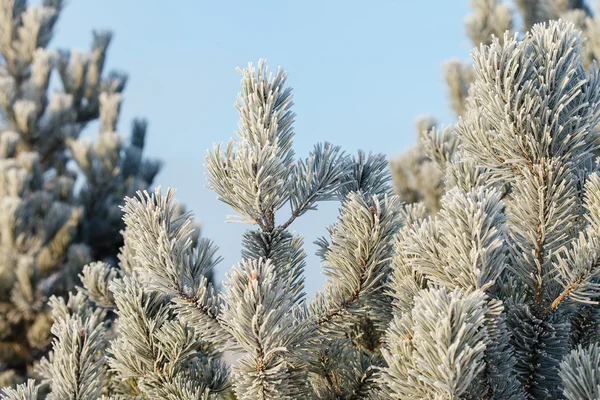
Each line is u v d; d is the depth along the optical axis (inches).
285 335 43.2
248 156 48.4
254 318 40.8
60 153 350.9
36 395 50.0
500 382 43.7
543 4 207.8
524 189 49.9
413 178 160.7
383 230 52.8
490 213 43.8
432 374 36.5
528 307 51.3
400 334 42.9
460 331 35.1
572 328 58.6
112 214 314.2
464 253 42.9
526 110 46.8
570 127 48.2
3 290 252.7
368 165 64.5
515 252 52.6
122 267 72.6
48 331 260.7
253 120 50.8
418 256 48.7
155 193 50.0
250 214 51.9
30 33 338.6
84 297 68.6
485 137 50.7
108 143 313.3
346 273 53.9
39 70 322.3
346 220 53.9
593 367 37.2
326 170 54.5
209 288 50.5
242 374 44.3
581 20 167.8
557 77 47.4
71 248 280.4
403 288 51.1
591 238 47.0
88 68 354.9
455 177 62.9
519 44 46.9
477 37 195.0
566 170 48.3
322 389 60.5
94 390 53.9
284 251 54.8
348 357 61.7
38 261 274.4
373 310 58.0
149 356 55.5
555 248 50.1
